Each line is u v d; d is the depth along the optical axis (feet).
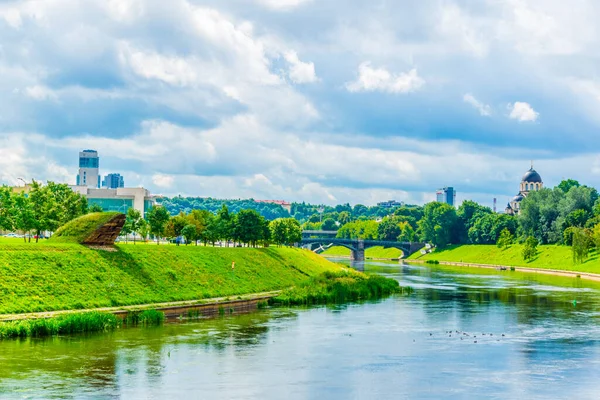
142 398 240.53
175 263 500.33
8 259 390.21
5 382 254.27
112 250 462.60
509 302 517.55
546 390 257.75
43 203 538.06
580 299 542.57
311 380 268.00
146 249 495.00
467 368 289.74
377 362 298.56
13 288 370.32
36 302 368.68
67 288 394.32
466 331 376.07
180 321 390.83
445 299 537.24
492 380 270.87
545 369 288.30
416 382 267.18
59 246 432.66
